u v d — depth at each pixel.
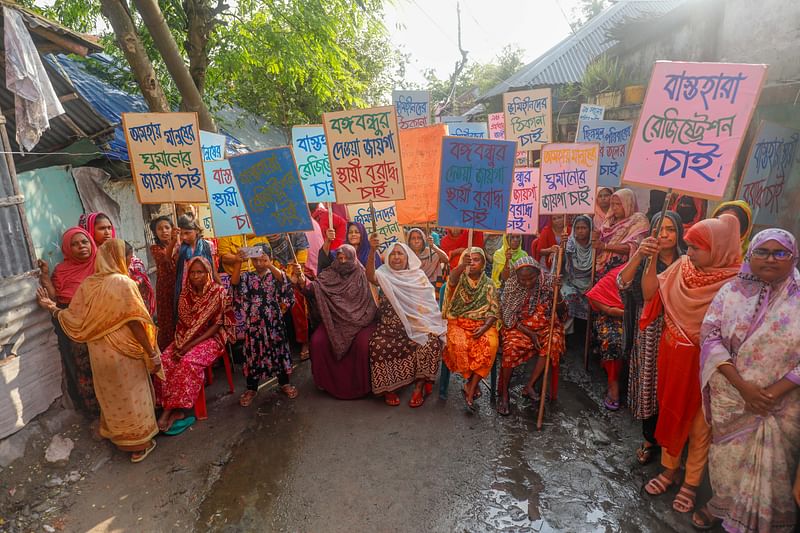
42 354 3.91
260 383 5.06
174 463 3.79
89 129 6.14
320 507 3.29
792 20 4.86
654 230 3.48
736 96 2.97
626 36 9.24
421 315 4.51
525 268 4.31
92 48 5.02
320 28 8.94
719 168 3.04
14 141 5.52
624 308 3.85
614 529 3.02
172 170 4.48
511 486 3.43
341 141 4.50
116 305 3.55
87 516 3.26
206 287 4.34
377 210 5.88
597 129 6.43
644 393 3.41
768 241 2.46
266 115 14.01
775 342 2.51
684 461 3.55
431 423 4.25
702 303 2.93
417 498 3.34
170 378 4.17
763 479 2.60
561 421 4.21
